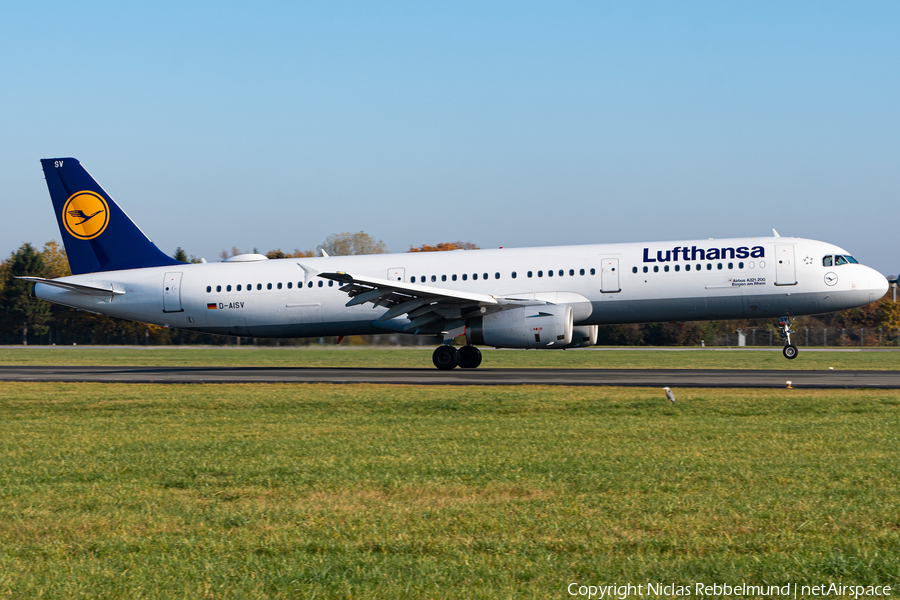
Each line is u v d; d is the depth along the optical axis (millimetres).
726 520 27547
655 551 24359
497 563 23219
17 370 121938
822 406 59656
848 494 31109
